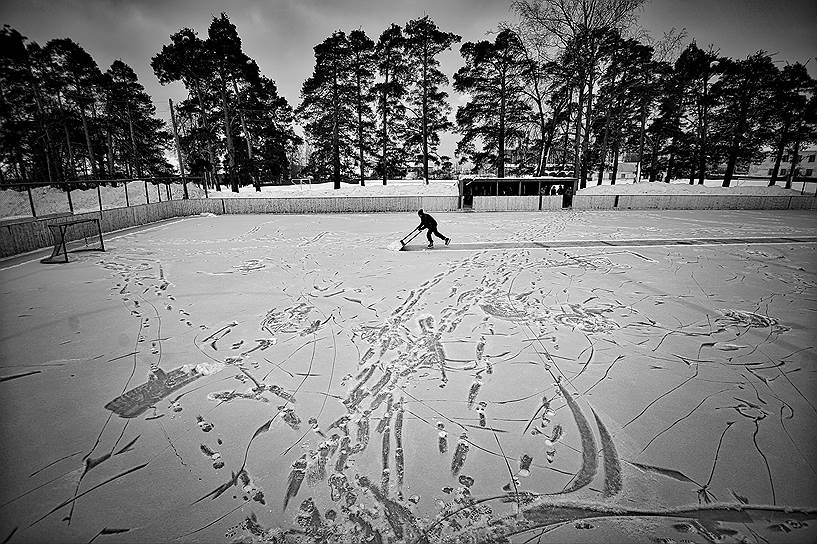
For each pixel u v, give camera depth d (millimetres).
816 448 2686
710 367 3902
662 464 2559
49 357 4203
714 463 2559
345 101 26312
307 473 2514
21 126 25219
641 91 26594
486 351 4320
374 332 4895
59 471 2533
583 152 26000
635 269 8039
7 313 5566
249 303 6039
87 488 2393
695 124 28438
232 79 26250
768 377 3689
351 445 2783
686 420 3027
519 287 6809
